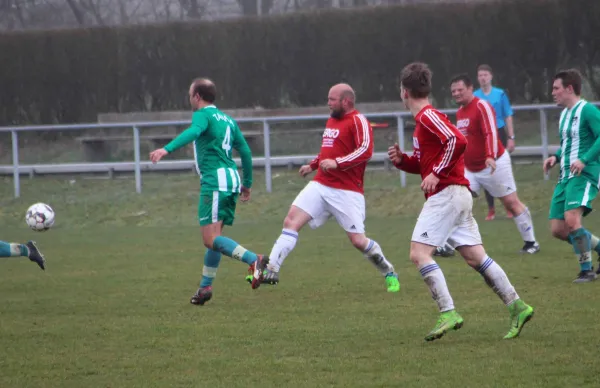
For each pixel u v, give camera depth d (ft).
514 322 57.62
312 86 240.12
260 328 63.77
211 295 75.46
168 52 247.09
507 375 48.29
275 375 49.80
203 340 60.03
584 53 216.33
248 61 243.60
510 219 143.33
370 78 235.40
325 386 47.19
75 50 249.14
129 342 59.98
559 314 65.26
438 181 55.93
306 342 58.49
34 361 54.65
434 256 103.71
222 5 350.02
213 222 75.56
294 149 186.39
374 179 175.32
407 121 179.42
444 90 227.81
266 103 243.40
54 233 148.66
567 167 81.66
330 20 237.45
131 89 248.73
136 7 365.20
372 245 78.64
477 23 223.10
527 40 219.20
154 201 171.12
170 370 51.75
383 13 232.53
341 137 78.59
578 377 47.50
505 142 149.48
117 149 200.95
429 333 57.31
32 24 360.48
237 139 79.71
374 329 62.28
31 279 93.71
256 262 72.38
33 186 187.01
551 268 90.48
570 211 81.15
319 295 78.59
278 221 155.84
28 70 248.93
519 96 221.66
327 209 78.54
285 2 325.83
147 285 87.51
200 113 75.72
